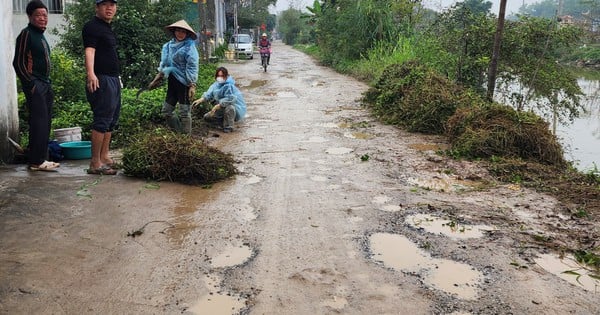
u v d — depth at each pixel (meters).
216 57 26.55
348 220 4.36
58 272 3.31
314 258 3.63
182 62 6.97
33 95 5.43
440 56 12.44
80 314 2.85
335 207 4.68
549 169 6.03
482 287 3.26
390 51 17.66
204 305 2.99
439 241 3.96
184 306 2.97
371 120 9.48
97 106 5.43
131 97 8.35
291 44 68.81
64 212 4.33
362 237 4.01
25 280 3.18
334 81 16.89
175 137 5.68
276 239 3.94
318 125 8.96
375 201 4.87
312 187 5.28
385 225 4.27
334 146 7.30
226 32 43.06
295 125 8.93
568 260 3.65
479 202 4.88
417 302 3.06
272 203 4.76
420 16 19.34
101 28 5.38
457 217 4.46
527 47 11.12
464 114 7.49
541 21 11.12
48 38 12.90
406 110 8.82
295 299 3.07
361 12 19.81
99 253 3.61
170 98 7.21
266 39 21.14
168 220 4.27
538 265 3.57
